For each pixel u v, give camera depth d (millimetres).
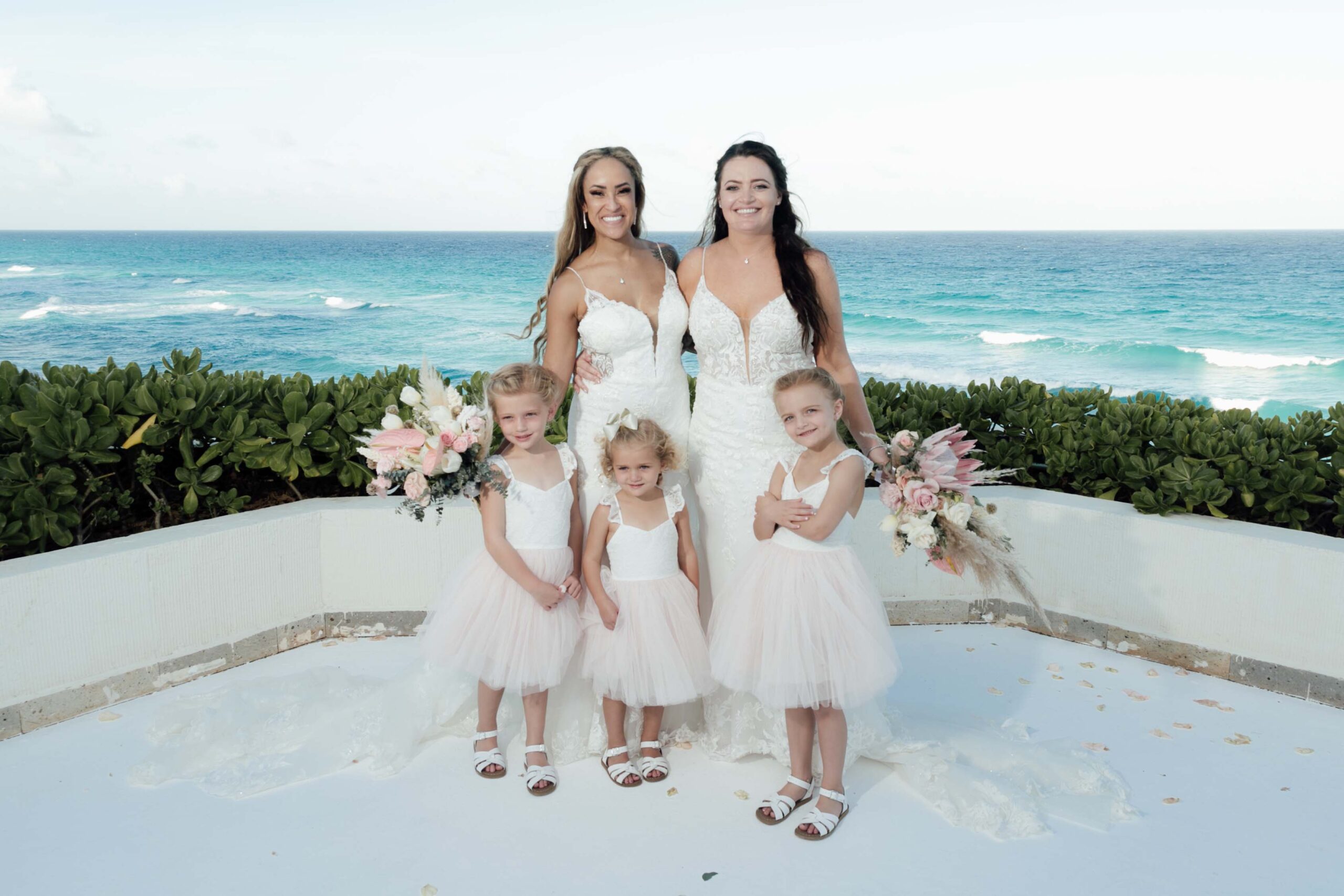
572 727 3570
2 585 3613
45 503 4051
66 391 4281
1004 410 5375
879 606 3203
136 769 3365
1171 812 3162
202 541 4215
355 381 5305
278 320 37344
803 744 3197
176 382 4629
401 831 3049
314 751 3531
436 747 3652
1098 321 33125
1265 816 3139
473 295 44719
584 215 3617
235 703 3770
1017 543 4898
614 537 3375
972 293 40312
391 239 124938
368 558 4719
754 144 3375
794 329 3402
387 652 4586
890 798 3264
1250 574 4148
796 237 3482
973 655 4594
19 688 3693
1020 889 2736
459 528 4672
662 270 3658
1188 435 4695
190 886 2748
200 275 54531
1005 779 3260
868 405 5465
